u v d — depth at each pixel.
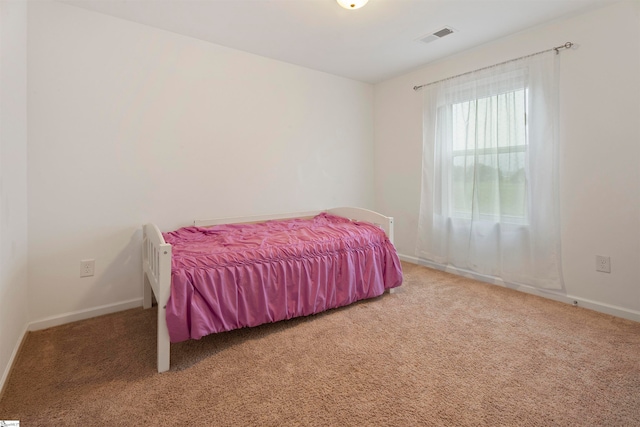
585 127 2.29
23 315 1.87
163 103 2.47
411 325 2.04
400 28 2.48
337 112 3.61
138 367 1.59
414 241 3.59
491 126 2.77
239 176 2.90
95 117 2.20
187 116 2.59
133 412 1.27
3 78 1.50
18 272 1.76
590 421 1.21
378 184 3.96
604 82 2.19
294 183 3.29
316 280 2.13
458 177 3.06
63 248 2.11
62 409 1.28
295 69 3.24
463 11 2.24
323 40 2.67
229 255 1.82
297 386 1.43
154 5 2.12
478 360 1.63
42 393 1.38
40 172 2.01
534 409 1.27
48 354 1.71
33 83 1.97
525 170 2.58
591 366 1.57
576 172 2.34
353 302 2.42
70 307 2.14
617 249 2.18
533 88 2.50
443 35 2.61
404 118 3.61
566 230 2.41
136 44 2.34
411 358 1.66
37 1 1.97
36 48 1.97
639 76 2.05
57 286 2.09
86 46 2.15
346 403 1.32
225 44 2.73
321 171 3.51
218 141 2.76
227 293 1.75
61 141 2.08
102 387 1.43
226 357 1.68
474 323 2.07
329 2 2.11
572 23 2.32
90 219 2.20
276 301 1.95
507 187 2.68
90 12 2.16
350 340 1.85
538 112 2.49
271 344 1.81
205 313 1.65
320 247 2.18
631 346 1.76
